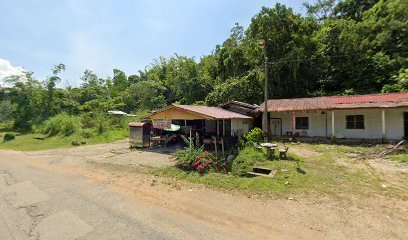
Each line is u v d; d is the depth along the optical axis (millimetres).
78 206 4973
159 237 3561
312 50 21016
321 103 15086
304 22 21047
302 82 20891
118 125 23984
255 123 18250
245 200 5113
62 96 35781
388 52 20266
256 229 3768
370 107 12758
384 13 21297
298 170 7367
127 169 8570
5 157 12219
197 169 7668
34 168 9258
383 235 3461
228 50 26875
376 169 7461
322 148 11711
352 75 20203
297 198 5098
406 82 16672
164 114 12414
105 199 5387
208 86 28797
